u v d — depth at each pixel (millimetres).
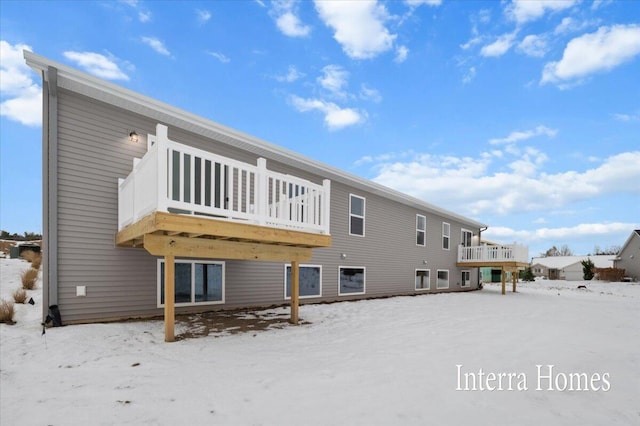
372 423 2553
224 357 4227
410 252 15164
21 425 2465
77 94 6305
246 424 2510
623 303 13141
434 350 4750
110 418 2582
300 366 3906
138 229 5137
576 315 9047
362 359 4238
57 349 4414
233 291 8469
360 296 12305
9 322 5867
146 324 6211
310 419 2598
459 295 15070
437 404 2922
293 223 6109
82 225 6266
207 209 4883
